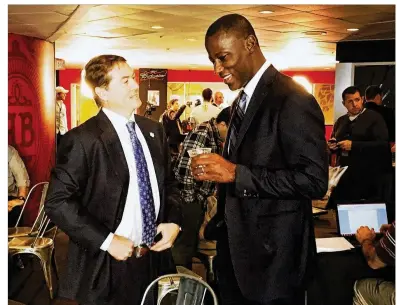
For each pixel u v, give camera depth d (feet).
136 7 17.39
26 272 15.07
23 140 22.66
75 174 6.16
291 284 5.27
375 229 9.04
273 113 5.11
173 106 35.01
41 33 22.53
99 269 6.25
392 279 7.36
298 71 48.65
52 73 25.81
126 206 6.41
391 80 25.99
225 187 5.81
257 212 5.27
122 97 6.44
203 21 20.89
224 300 5.81
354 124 16.74
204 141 10.59
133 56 37.42
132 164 6.51
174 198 7.09
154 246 6.68
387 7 17.10
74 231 6.07
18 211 14.85
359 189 15.96
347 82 26.86
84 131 6.32
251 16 19.39
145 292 6.29
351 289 7.39
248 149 5.25
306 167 4.89
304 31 23.43
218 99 34.09
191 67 47.03
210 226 6.04
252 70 5.31
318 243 8.24
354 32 23.50
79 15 18.53
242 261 5.34
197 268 15.07
